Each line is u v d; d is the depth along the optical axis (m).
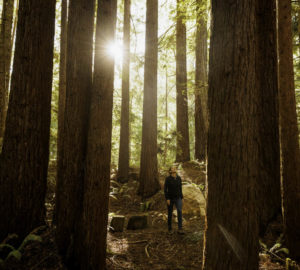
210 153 2.68
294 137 3.96
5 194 4.00
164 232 5.61
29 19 4.27
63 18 7.11
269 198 4.85
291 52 4.10
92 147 3.64
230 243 2.43
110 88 3.83
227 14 2.62
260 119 5.14
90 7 4.23
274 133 5.07
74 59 4.00
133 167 12.33
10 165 4.07
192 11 7.96
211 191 2.63
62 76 6.90
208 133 2.73
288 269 3.56
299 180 3.90
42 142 4.37
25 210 4.08
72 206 3.82
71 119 3.94
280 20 4.17
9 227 3.95
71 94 3.97
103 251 3.60
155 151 9.06
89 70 4.13
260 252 4.16
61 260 3.61
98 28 3.83
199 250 4.49
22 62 4.23
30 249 3.76
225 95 2.57
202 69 11.42
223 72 2.60
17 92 4.20
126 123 10.84
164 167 12.07
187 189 7.62
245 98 2.54
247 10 2.60
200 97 11.83
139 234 5.51
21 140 4.13
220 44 2.65
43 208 4.42
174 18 8.35
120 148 10.70
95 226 3.52
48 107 4.54
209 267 2.55
